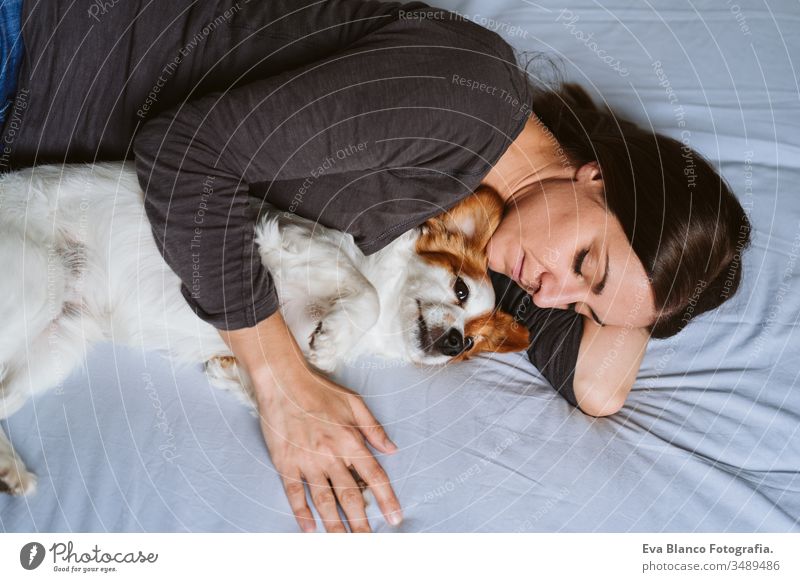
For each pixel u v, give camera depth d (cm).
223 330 190
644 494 204
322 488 193
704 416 226
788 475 213
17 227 217
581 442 217
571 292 212
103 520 183
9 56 216
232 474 197
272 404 197
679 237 206
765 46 337
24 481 186
